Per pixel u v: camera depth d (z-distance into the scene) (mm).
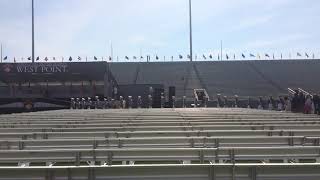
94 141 9133
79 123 14945
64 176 6559
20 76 52875
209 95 63156
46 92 54094
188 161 7941
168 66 81688
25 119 18297
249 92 65250
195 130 11711
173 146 9227
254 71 77438
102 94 54000
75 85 54656
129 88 56656
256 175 6582
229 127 12484
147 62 84812
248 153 7949
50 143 9094
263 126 12727
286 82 70938
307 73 75312
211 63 82812
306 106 30531
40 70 52969
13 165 7867
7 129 12508
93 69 53062
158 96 49688
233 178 6559
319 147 7957
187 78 74062
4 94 54000
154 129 12195
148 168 6574
